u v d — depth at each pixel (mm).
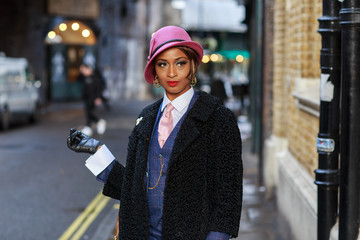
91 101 15484
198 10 42938
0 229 6062
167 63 2314
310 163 4863
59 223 6363
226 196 2266
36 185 8461
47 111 23266
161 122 2348
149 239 2326
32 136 14859
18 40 24125
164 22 43625
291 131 6012
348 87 2973
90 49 30188
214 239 2258
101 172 2531
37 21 25406
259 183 8539
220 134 2283
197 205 2236
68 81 29203
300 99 5168
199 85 36219
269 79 8148
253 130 11797
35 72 25203
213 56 37844
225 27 42219
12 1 23891
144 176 2320
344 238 3053
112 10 32625
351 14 2926
